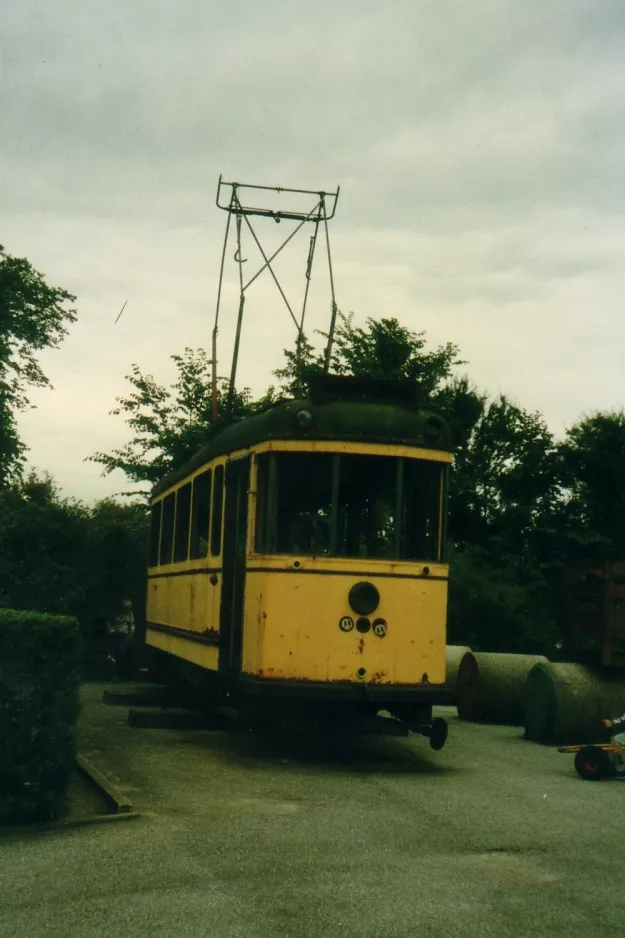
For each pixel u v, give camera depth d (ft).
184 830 24.31
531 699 44.29
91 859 21.68
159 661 59.31
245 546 37.78
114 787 28.14
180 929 17.42
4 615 25.62
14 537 72.69
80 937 17.02
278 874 20.68
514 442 125.59
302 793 29.48
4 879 20.27
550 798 29.78
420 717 37.11
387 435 36.58
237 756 36.40
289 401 37.65
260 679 35.42
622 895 19.71
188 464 50.93
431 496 37.04
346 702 36.37
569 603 45.91
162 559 58.18
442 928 17.60
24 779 24.85
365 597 35.63
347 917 18.08
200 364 97.81
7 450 107.45
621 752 33.58
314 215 57.21
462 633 88.84
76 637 25.59
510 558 108.17
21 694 24.99
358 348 102.99
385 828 24.97
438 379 105.60
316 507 36.22
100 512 84.64
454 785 31.73
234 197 56.34
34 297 107.45
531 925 17.84
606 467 114.52
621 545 112.37
